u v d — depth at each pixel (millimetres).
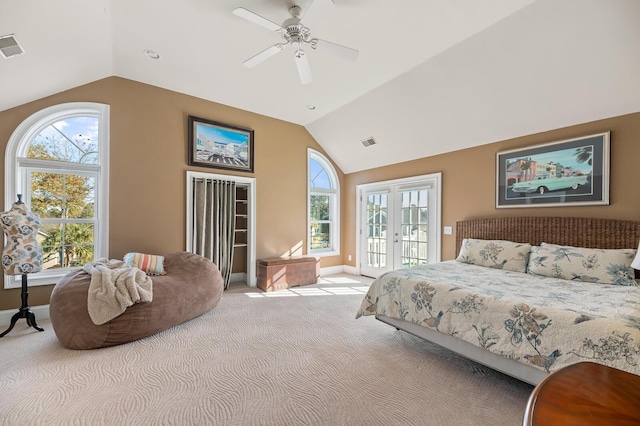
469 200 4109
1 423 1596
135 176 3787
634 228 2711
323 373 2154
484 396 1897
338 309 3658
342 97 4270
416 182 4816
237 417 1672
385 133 4688
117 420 1634
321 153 5789
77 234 3537
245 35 2834
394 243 5195
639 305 1830
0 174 3070
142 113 3844
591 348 1544
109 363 2256
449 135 4129
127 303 2545
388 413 1723
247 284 4910
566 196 3188
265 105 4582
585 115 3031
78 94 3447
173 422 1624
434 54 3146
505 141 3730
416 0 2346
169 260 3576
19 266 2742
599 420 619
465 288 2281
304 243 5453
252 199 4812
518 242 3502
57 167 3393
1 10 2035
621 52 2455
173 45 3002
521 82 3064
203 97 4305
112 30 2748
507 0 2342
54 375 2078
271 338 2768
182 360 2322
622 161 2844
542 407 665
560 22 2445
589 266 2617
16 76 2744
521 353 1789
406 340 2754
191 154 4188
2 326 3002
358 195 5859
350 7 2414
